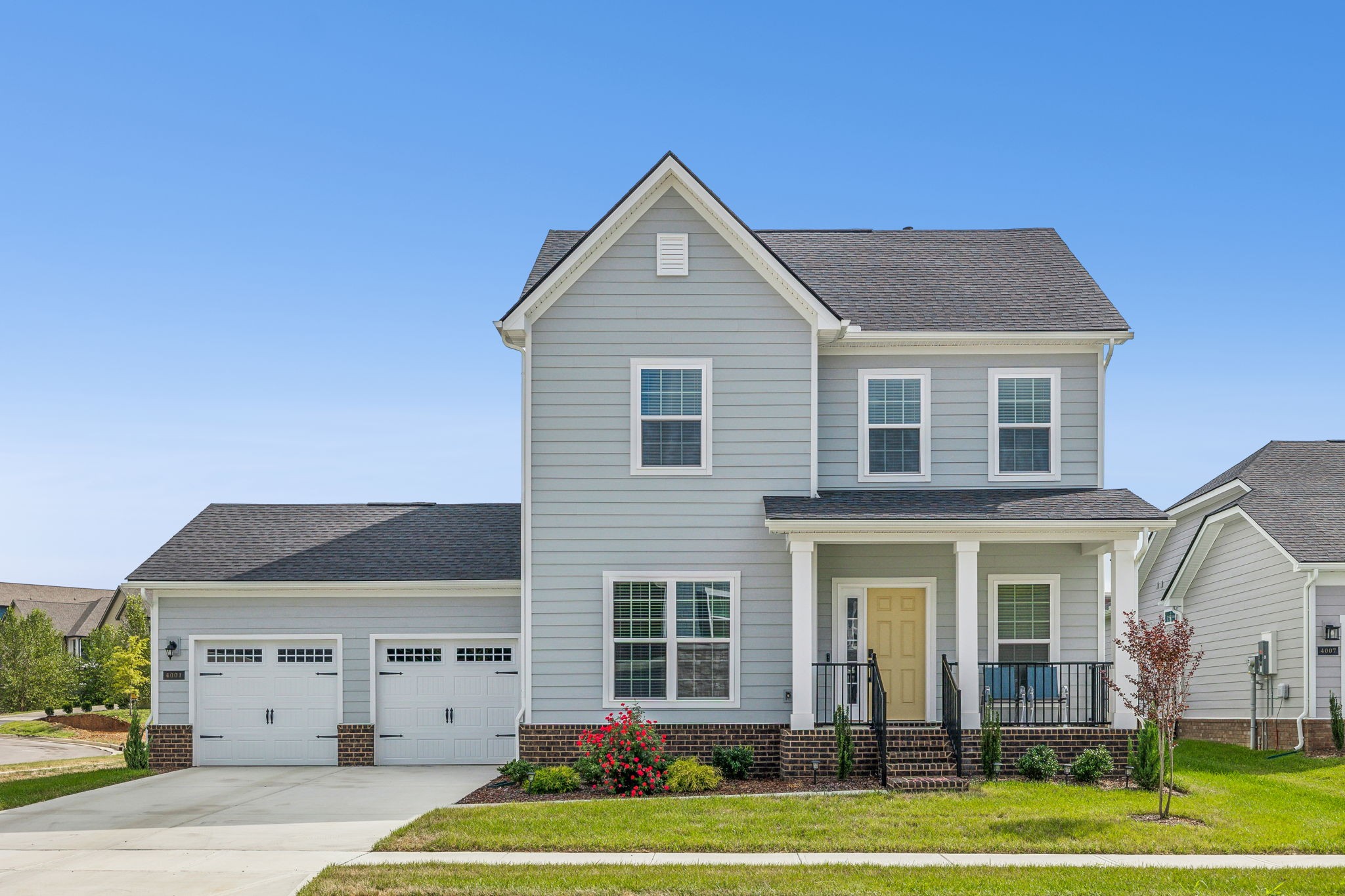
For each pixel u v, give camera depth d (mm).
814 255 23672
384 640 22625
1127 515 18172
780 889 10945
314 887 11172
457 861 12320
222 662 22641
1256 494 24328
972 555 18297
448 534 24781
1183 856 12500
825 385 20734
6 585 70438
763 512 19594
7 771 24969
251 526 25125
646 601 19500
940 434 20641
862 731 17953
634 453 19656
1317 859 12391
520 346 20375
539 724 19312
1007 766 17750
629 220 20016
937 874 11492
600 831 13570
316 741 22453
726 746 19078
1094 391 20641
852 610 20281
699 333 19844
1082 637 20250
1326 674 21625
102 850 13352
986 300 21547
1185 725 28203
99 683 50844
